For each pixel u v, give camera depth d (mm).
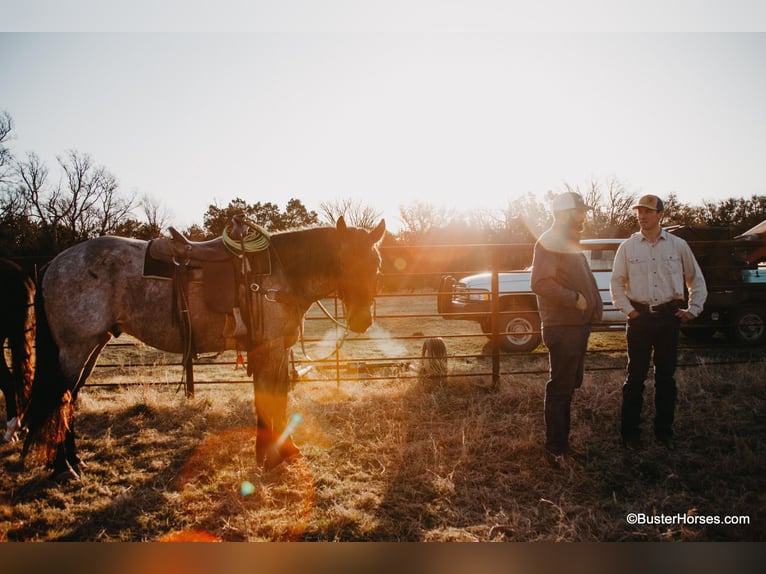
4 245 31922
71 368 3287
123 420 4566
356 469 3502
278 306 3439
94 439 4102
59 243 34188
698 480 3203
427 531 2701
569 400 3480
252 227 3494
